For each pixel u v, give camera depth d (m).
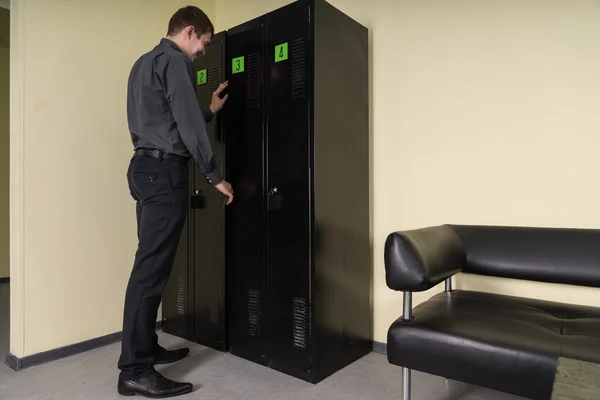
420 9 2.11
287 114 1.91
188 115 1.71
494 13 1.90
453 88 2.02
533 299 1.62
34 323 2.07
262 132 2.00
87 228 2.27
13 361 2.02
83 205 2.25
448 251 1.62
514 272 1.68
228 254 2.15
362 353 2.17
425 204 2.12
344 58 2.04
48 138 2.11
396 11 2.18
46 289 2.11
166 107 1.77
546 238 1.65
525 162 1.84
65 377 1.93
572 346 1.14
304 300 1.86
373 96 2.27
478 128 1.96
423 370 1.33
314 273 1.83
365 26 2.28
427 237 1.54
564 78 1.74
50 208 2.12
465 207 2.00
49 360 2.11
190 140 1.71
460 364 1.26
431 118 2.09
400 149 2.19
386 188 2.23
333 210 1.96
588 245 1.57
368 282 2.23
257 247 2.03
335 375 1.94
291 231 1.90
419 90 2.12
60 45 2.14
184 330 2.38
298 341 1.89
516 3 1.85
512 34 1.86
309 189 1.84
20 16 2.00
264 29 1.99
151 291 1.77
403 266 1.37
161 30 2.63
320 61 1.87
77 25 2.21
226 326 2.18
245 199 2.07
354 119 2.13
